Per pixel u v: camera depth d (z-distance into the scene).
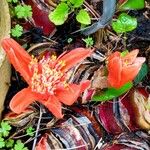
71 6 0.60
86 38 0.63
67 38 0.63
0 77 0.51
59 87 0.50
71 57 0.51
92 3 0.64
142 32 0.65
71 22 0.63
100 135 0.59
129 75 0.50
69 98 0.50
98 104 0.59
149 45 0.65
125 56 0.51
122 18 0.61
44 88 0.50
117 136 0.58
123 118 0.58
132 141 0.58
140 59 0.51
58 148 0.55
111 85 0.53
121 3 0.62
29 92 0.49
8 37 0.52
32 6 0.61
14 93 0.60
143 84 0.62
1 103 0.56
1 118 0.58
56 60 0.52
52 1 0.61
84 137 0.57
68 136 0.56
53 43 0.62
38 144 0.56
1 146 0.56
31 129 0.58
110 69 0.51
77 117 0.58
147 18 0.65
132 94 0.59
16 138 0.58
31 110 0.58
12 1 0.61
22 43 0.61
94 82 0.57
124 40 0.64
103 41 0.63
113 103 0.58
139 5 0.62
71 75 0.58
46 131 0.57
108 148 0.57
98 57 0.62
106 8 0.56
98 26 0.60
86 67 0.59
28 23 0.61
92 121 0.58
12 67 0.60
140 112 0.58
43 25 0.62
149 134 0.59
